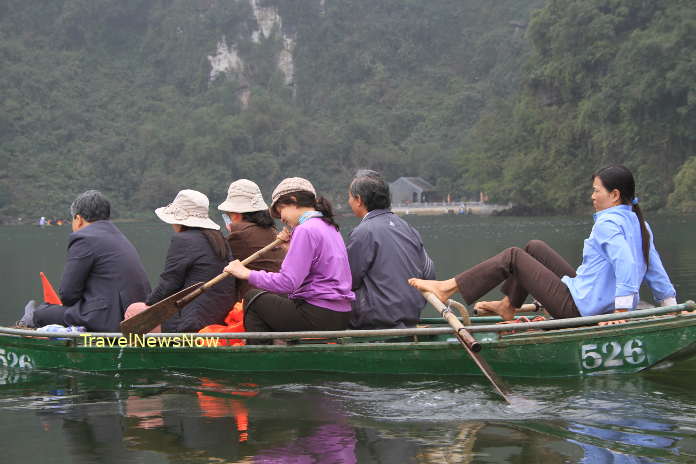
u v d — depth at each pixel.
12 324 12.09
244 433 5.21
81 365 7.70
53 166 162.88
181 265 7.53
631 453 4.59
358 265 7.18
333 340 7.04
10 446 5.09
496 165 113.25
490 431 5.10
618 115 92.38
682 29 84.31
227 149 159.50
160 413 5.82
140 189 155.00
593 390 6.04
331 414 5.63
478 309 7.37
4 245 54.75
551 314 6.83
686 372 6.54
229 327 7.60
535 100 110.50
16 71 185.88
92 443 5.10
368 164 162.88
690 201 79.75
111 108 191.75
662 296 6.99
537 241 7.54
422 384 6.47
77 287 7.82
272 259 7.92
